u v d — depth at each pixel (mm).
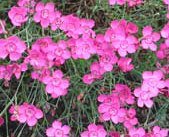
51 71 296
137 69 328
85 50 288
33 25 320
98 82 309
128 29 290
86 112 313
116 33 288
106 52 286
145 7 332
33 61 281
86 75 290
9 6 344
